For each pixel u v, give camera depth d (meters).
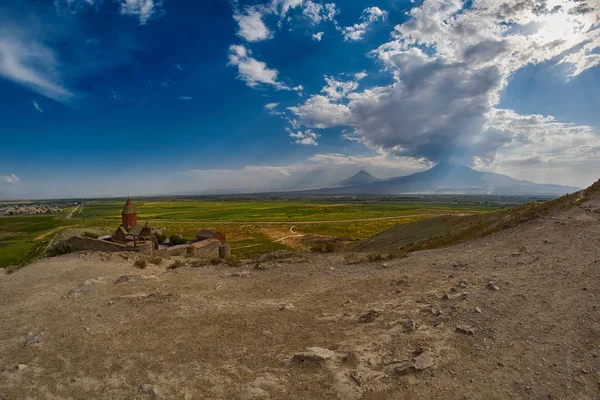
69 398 6.99
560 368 6.92
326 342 9.06
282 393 6.82
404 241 49.59
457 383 6.75
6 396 7.06
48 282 17.62
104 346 9.27
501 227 26.16
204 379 7.49
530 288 11.23
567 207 25.55
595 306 9.25
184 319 11.19
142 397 6.91
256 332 9.97
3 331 10.67
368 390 6.71
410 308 10.83
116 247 43.78
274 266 19.56
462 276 13.80
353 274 16.75
